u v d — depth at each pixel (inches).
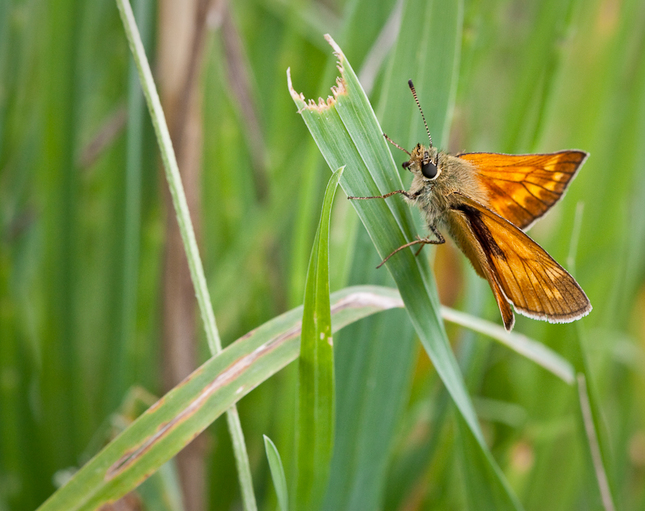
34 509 13.3
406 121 12.7
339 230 13.1
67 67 13.1
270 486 12.9
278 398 13.5
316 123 12.3
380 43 13.1
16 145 13.6
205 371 12.2
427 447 13.3
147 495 12.8
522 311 12.8
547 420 13.6
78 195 13.2
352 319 12.4
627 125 13.8
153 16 13.0
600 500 12.7
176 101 13.0
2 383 13.2
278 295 13.8
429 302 12.4
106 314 13.3
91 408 13.5
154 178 13.3
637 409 14.2
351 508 12.8
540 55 13.0
